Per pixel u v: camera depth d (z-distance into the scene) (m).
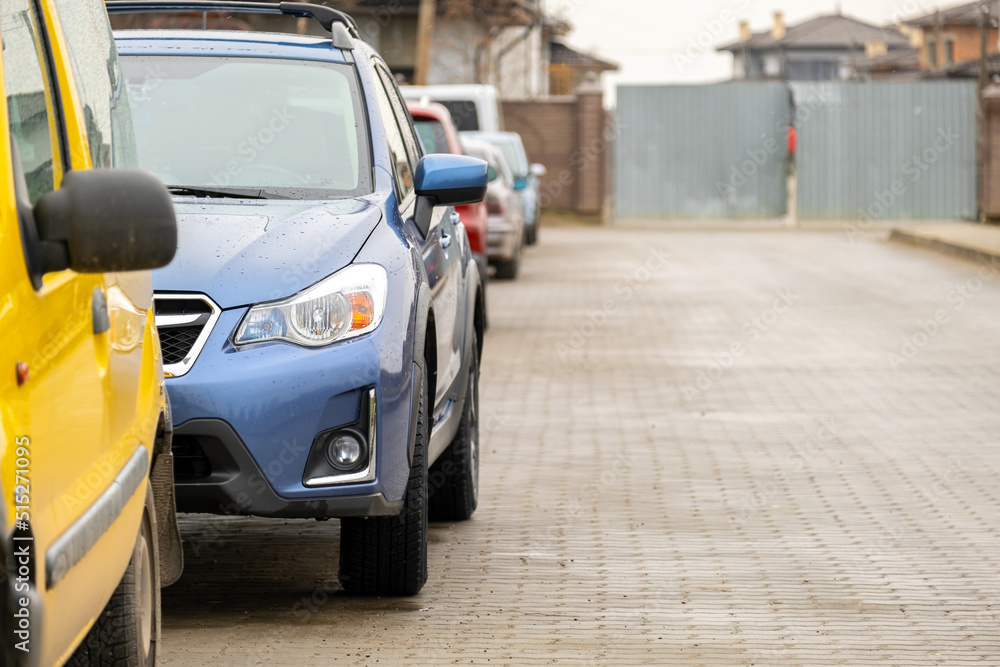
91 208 3.76
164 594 7.96
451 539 9.47
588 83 63.03
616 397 16.42
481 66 63.25
